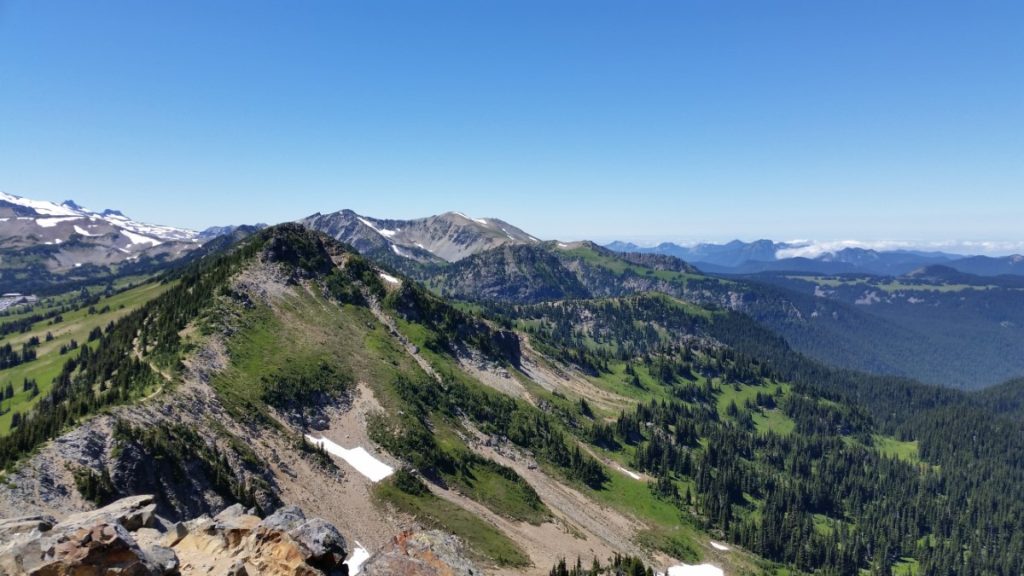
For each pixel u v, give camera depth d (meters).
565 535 124.75
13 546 31.16
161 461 81.25
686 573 143.50
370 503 103.19
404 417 139.62
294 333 155.38
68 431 79.31
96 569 31.31
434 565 39.22
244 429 105.31
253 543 39.38
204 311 144.50
